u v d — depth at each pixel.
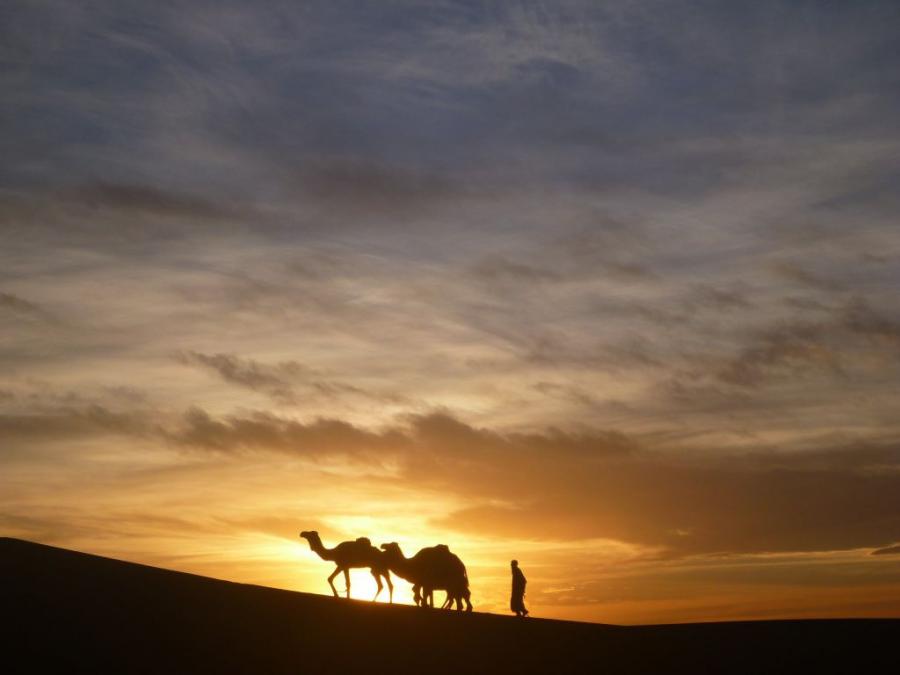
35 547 31.81
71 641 24.70
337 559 33.41
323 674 25.03
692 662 29.11
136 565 32.06
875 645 30.89
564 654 28.98
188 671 24.00
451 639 29.08
